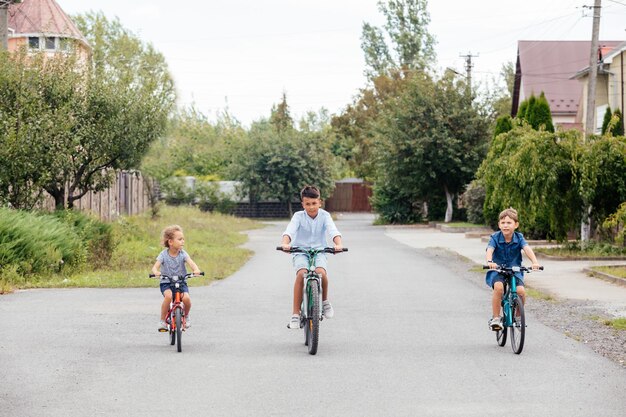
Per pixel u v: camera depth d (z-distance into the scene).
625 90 38.00
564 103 56.00
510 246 10.92
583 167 25.48
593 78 30.92
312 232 10.98
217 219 49.38
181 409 7.69
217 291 17.44
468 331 12.25
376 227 51.09
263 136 67.50
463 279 19.98
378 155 52.22
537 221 30.97
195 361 9.92
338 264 24.19
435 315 13.92
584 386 8.64
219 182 66.19
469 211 46.22
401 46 88.94
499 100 52.16
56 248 20.09
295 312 10.74
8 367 9.50
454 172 49.78
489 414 7.52
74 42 25.19
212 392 8.36
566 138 26.17
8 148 20.66
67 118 22.77
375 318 13.55
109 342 11.16
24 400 8.01
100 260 22.38
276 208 67.31
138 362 9.85
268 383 8.77
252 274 21.39
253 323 13.01
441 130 50.00
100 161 24.97
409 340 11.46
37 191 23.52
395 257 26.92
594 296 16.75
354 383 8.77
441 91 50.91
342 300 15.91
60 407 7.75
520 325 10.40
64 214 22.72
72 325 12.52
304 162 65.62
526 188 26.80
